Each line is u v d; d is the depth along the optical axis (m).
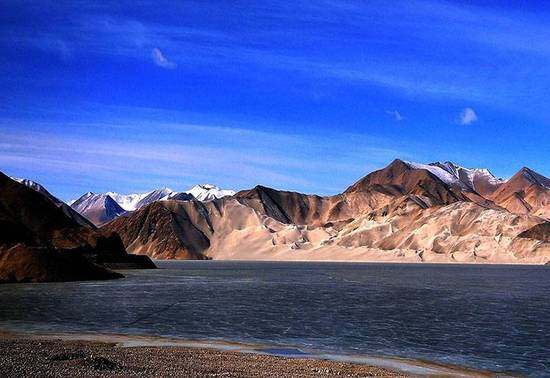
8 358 28.19
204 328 46.22
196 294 79.00
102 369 26.33
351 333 44.56
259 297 75.69
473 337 43.03
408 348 38.41
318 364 31.11
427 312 59.09
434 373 30.66
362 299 74.31
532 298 77.94
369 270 187.75
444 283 113.38
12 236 131.12
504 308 63.81
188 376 25.48
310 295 80.31
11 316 52.06
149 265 175.75
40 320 49.62
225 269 190.62
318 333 44.38
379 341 41.00
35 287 88.06
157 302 66.06
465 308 63.50
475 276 146.38
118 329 45.03
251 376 26.28
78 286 91.25
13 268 100.44
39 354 29.81
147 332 43.72
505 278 136.38
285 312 57.81
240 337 42.09
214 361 30.69
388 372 29.70
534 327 48.47
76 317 51.78
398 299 74.81
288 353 36.00
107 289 85.44
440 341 41.22
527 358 35.41
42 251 105.06
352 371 29.31
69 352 30.67
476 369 32.25
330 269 196.38
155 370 26.81
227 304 65.31
